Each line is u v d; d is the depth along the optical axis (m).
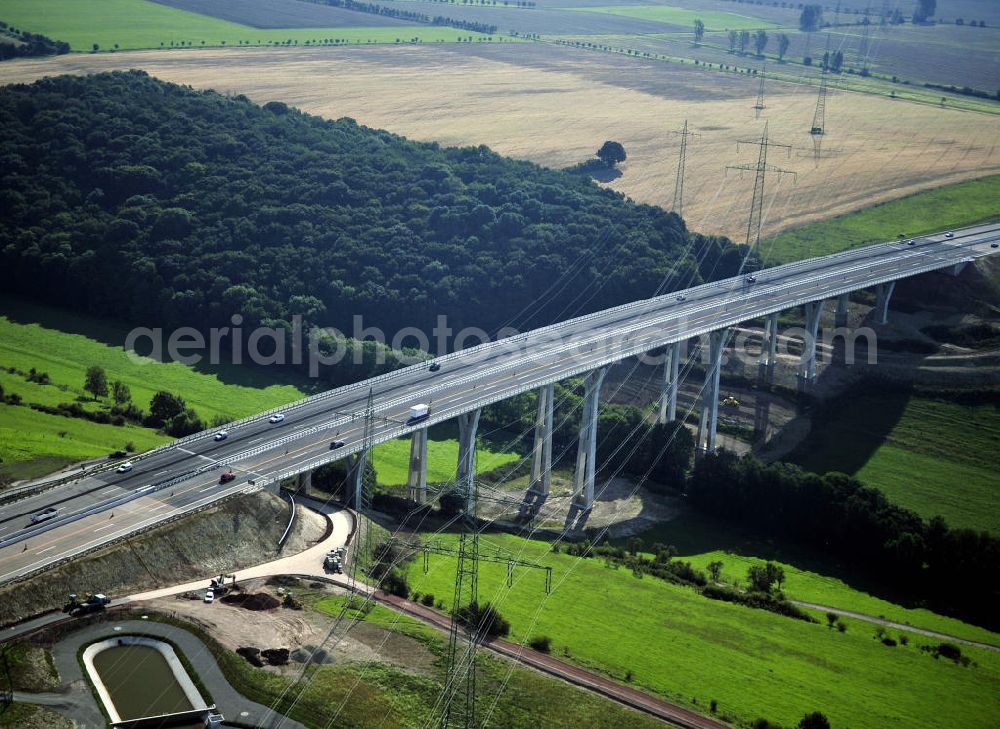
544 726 193.12
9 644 195.38
